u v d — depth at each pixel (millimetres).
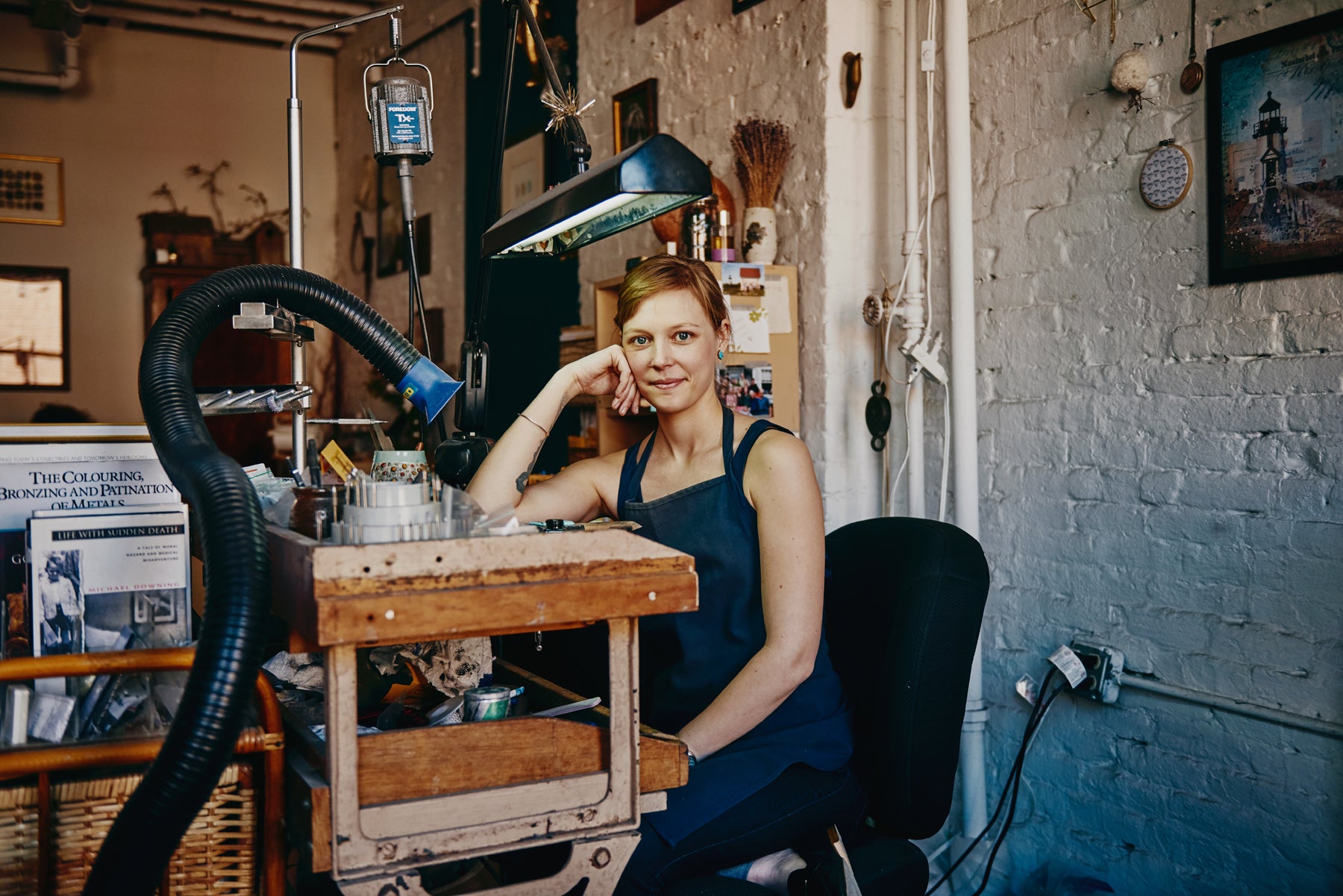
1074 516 2268
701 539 1553
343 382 6215
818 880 1320
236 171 6395
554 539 1008
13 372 5840
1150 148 2090
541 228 1363
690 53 3314
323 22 6305
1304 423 1835
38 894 1031
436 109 5441
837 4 2732
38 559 1159
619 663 1060
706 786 1387
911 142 2574
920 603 1500
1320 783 1806
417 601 939
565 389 1655
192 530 1677
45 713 1076
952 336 2410
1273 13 1859
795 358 2799
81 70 5977
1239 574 1940
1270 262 1867
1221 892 1969
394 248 5961
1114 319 2174
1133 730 2141
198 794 909
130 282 6145
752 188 2869
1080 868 2244
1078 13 2234
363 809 950
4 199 5809
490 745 1016
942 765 1486
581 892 1102
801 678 1432
